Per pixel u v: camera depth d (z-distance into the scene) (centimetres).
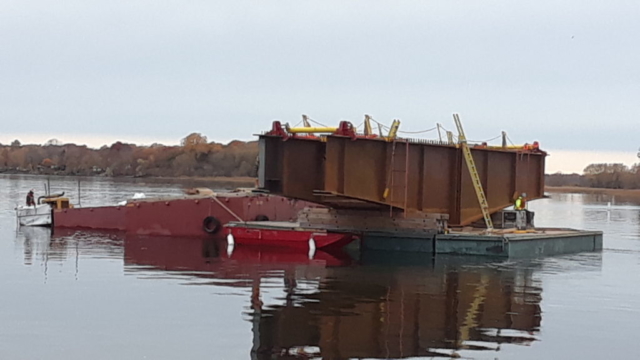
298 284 2502
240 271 2800
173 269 2838
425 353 1602
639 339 1764
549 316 2017
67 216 4634
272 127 3297
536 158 4325
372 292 2361
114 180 16162
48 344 1661
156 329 1802
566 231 3872
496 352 1623
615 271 2962
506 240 3369
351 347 1642
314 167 3384
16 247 3566
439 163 3684
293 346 1647
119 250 3484
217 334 1755
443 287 2492
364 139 3291
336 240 3541
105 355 1577
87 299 2178
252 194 4400
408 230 3534
